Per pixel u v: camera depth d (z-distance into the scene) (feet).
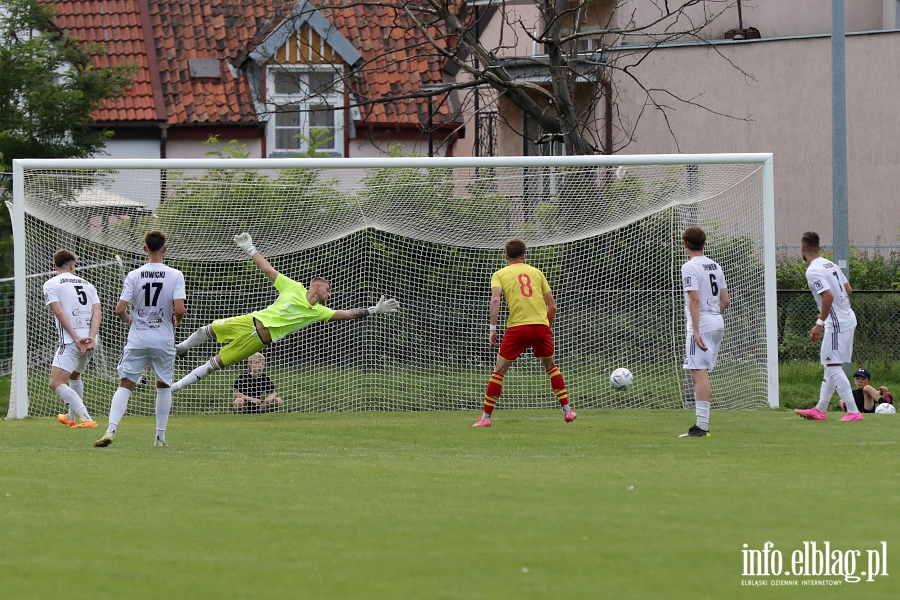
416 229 163.32
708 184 161.17
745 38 281.33
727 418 138.00
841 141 165.17
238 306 168.55
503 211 163.63
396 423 135.54
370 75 284.41
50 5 244.83
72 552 56.85
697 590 48.83
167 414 107.04
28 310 152.87
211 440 114.62
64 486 79.10
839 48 164.14
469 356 168.55
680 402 159.63
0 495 74.95
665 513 66.80
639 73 270.26
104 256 159.63
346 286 170.91
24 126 228.43
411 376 166.30
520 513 67.10
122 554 56.29
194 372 135.23
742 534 60.29
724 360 158.30
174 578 51.21
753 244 159.02
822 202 258.98
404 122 281.13
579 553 55.83
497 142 289.53
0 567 53.57
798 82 259.80
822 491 75.10
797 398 169.27
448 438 116.47
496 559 54.65
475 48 220.64
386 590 48.78
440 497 73.67
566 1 228.43
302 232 162.40
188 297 167.32
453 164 150.20
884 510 67.41
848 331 131.64
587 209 163.73
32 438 115.75
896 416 139.74
